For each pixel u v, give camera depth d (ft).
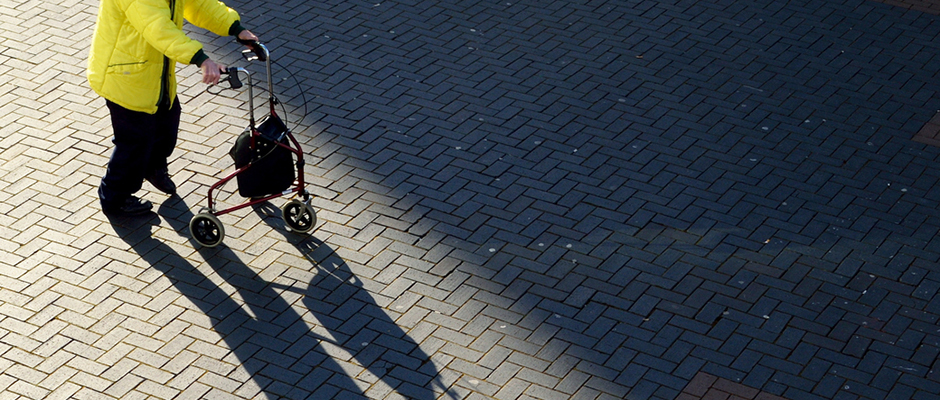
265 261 25.08
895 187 28.48
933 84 33.55
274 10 36.96
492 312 23.65
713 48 35.32
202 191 27.58
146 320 23.16
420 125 30.58
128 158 25.30
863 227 26.81
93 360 22.02
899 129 31.14
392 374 21.84
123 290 24.02
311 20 36.40
